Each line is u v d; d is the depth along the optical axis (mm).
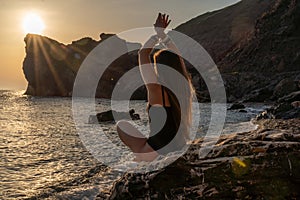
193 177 4371
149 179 4430
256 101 51531
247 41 88250
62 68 91562
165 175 4395
